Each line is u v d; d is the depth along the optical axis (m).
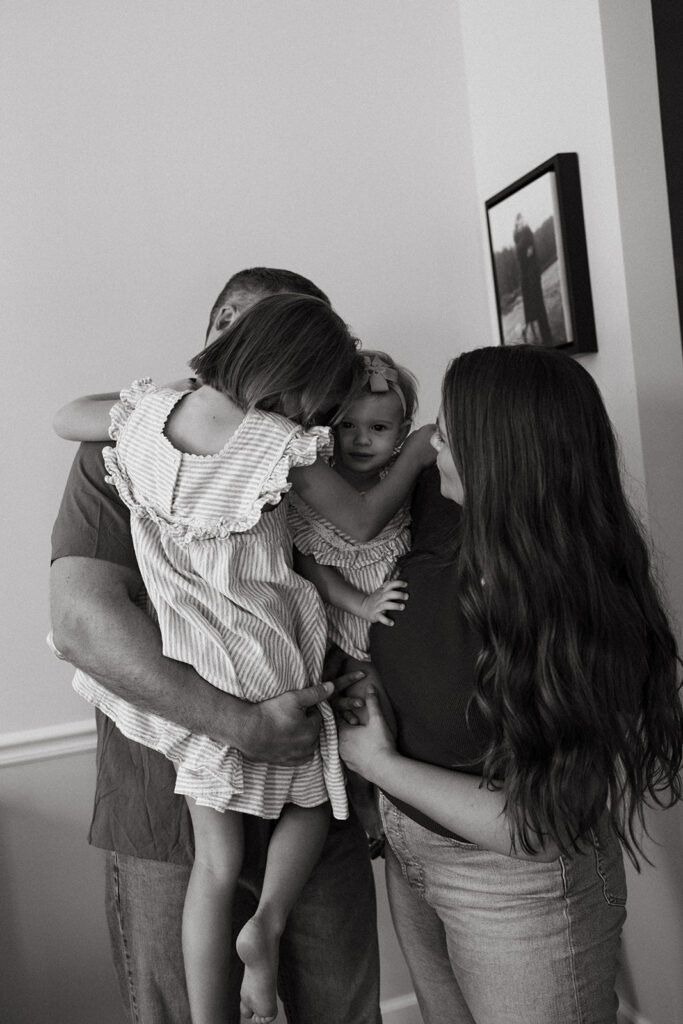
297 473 1.52
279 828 1.59
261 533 1.52
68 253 2.27
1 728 2.29
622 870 1.49
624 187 1.91
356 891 1.75
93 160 2.28
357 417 1.64
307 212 2.42
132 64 2.29
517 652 1.28
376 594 1.52
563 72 2.05
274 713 1.49
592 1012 1.39
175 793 1.54
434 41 2.50
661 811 2.02
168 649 1.48
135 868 1.61
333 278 2.44
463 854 1.41
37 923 2.34
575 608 1.28
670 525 1.96
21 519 2.28
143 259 2.31
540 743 1.27
